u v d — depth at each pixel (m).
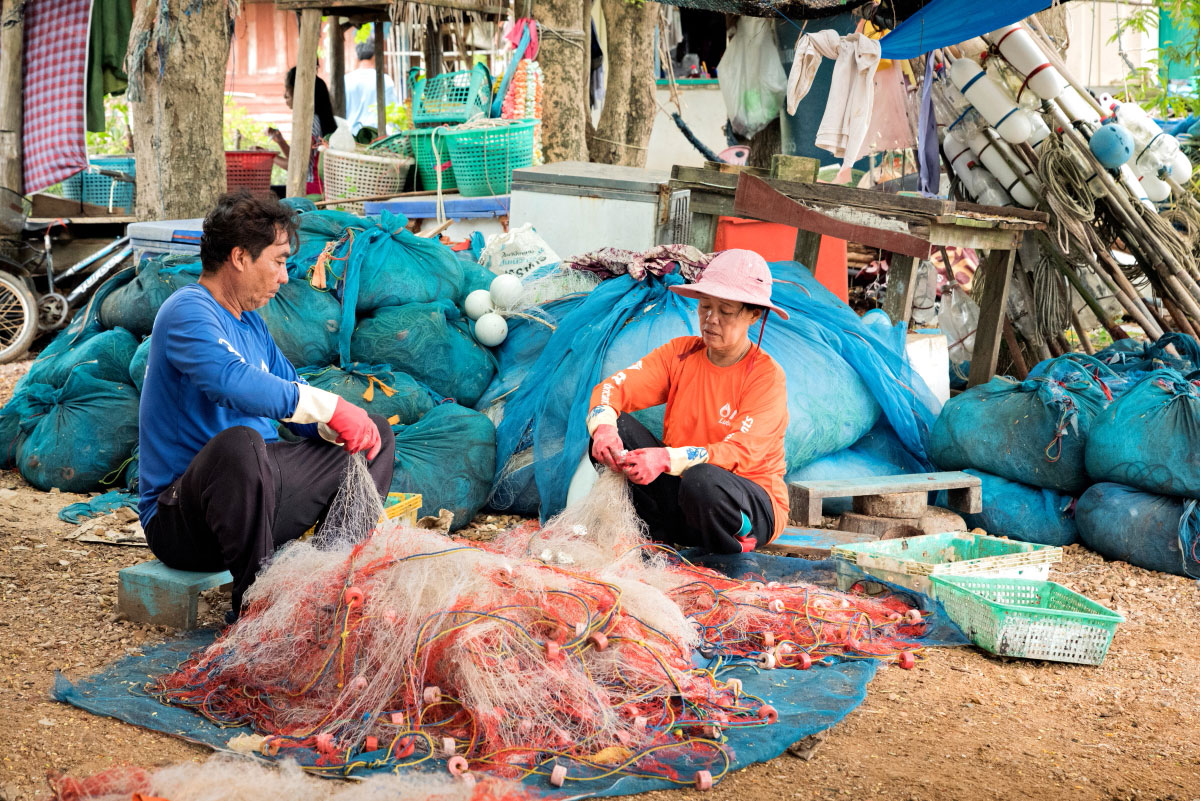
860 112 6.46
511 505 5.14
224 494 3.21
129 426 5.38
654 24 11.60
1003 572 3.89
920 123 6.68
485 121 8.16
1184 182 7.11
